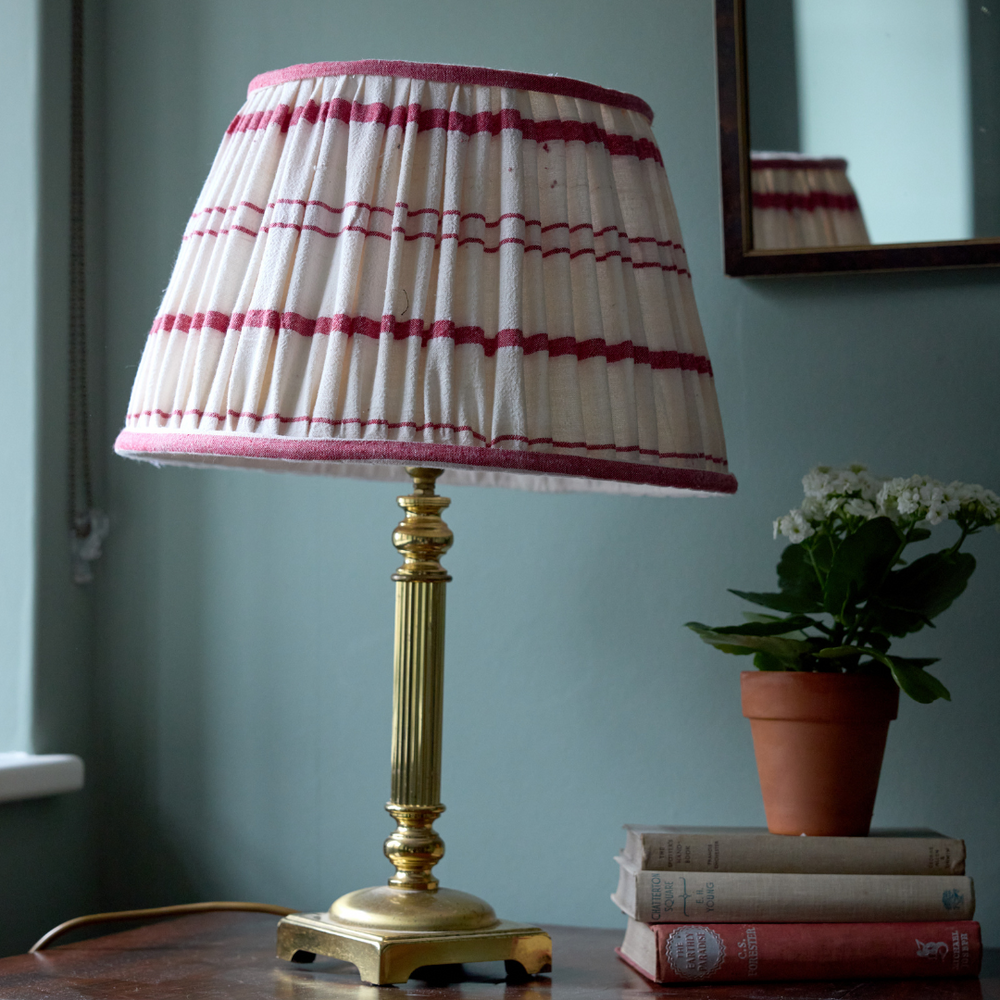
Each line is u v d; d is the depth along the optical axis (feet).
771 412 3.99
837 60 3.92
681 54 4.16
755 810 3.92
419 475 3.17
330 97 2.68
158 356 2.75
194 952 3.32
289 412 2.50
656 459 2.64
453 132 2.62
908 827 3.69
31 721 4.26
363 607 4.35
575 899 4.05
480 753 4.17
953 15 3.85
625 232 2.75
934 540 3.80
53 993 2.81
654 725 4.03
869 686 3.11
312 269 2.56
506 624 4.19
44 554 4.33
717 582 4.00
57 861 4.30
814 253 3.88
